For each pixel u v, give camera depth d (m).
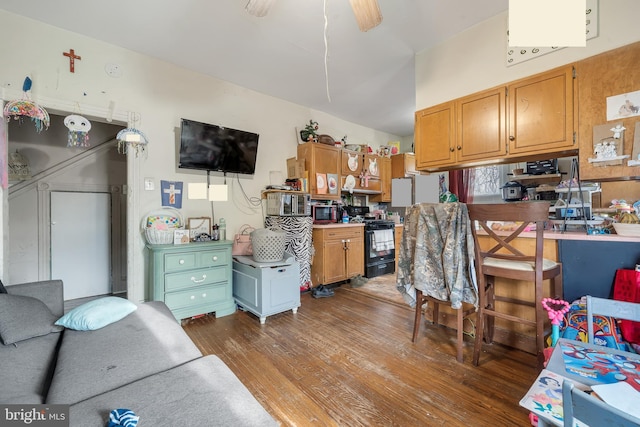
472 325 2.28
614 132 1.79
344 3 2.11
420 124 2.79
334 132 4.72
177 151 3.04
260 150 3.71
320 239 3.70
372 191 4.83
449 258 1.82
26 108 2.15
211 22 2.35
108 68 2.62
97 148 3.78
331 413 1.43
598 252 1.78
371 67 3.11
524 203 1.65
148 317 1.61
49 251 3.46
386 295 3.46
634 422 0.47
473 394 1.56
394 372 1.78
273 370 1.81
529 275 1.69
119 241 3.92
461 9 2.23
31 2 2.09
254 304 2.71
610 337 1.47
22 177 3.26
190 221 3.01
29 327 1.40
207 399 0.87
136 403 0.84
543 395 0.80
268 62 2.99
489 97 2.32
